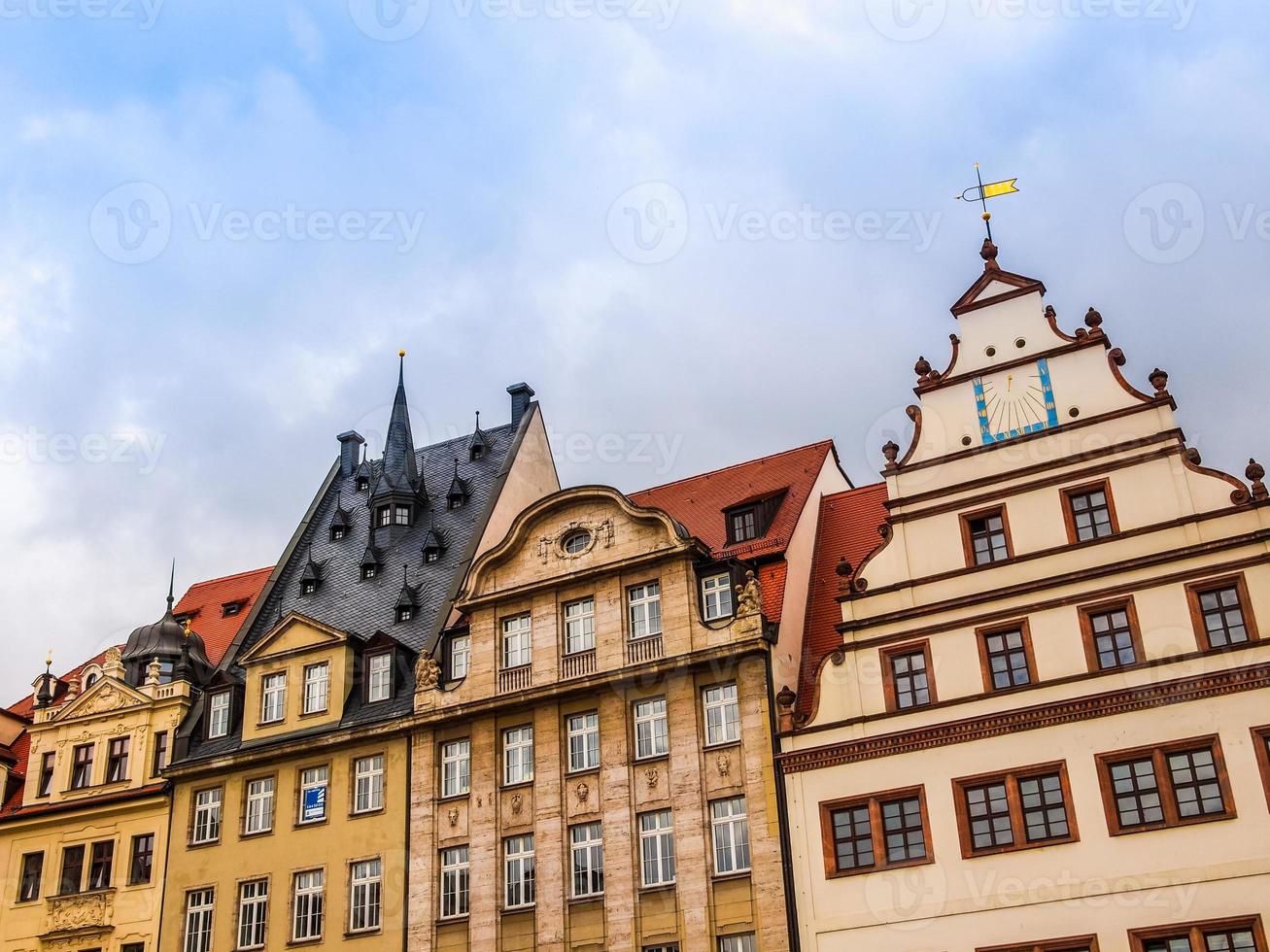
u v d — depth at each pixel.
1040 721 34.78
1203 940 31.31
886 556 38.78
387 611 49.66
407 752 43.62
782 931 35.81
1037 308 39.62
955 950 33.59
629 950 37.72
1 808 49.25
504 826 41.09
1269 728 32.41
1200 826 32.25
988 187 42.03
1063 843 33.44
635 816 39.38
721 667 39.81
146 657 50.50
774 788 37.53
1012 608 36.47
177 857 45.38
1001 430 38.81
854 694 37.50
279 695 47.19
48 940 45.69
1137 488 36.38
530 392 56.94
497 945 39.56
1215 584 34.44
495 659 43.47
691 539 41.72
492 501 51.50
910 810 35.62
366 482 57.50
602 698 41.22
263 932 43.19
